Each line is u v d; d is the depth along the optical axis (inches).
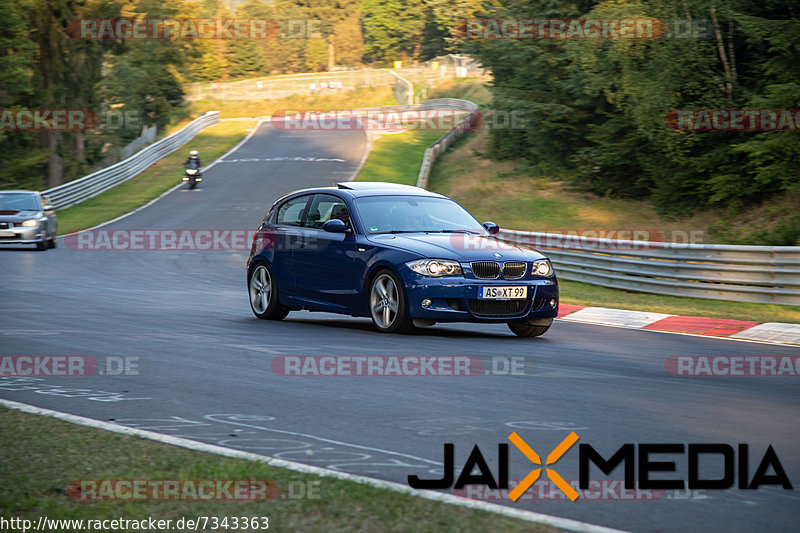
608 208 4645.7
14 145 6702.8
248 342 1299.2
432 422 792.9
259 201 5452.8
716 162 3873.0
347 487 568.7
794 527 521.7
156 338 1337.4
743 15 3617.1
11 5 5930.1
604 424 791.7
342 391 937.5
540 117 5157.5
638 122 3988.7
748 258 2202.3
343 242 1497.3
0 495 555.5
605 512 544.1
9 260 3053.6
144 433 729.0
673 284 2356.1
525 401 892.6
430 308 1365.7
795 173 3563.0
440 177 6235.2
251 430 760.3
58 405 867.4
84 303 1861.5
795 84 3425.2
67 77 7086.6
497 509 525.0
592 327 1667.1
